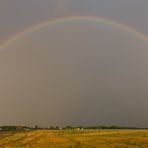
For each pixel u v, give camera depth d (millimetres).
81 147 51625
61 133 127250
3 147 53719
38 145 57500
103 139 73375
